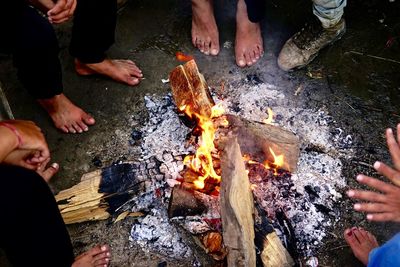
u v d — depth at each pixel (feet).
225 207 6.31
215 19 9.64
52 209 6.07
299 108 8.54
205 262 7.06
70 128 8.46
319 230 7.42
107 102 8.84
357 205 5.53
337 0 7.68
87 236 7.57
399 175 5.28
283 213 7.28
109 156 8.29
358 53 9.18
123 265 7.33
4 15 6.55
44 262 6.33
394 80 8.89
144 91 8.91
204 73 9.04
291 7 9.75
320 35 8.68
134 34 9.61
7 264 7.32
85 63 8.59
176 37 9.53
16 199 5.51
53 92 7.90
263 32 9.47
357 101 8.66
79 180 8.11
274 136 7.22
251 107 8.55
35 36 6.88
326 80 8.89
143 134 8.42
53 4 7.12
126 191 7.31
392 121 8.45
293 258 6.96
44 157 5.97
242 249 6.24
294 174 7.72
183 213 6.85
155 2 9.90
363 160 8.04
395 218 5.43
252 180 7.47
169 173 7.43
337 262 7.25
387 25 9.50
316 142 8.13
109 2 7.50
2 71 9.23
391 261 5.23
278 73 8.96
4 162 5.63
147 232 7.47
